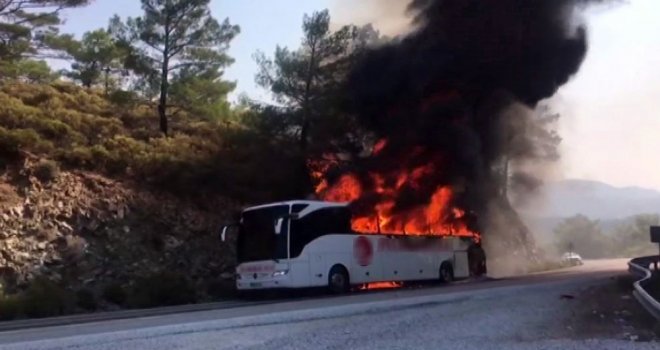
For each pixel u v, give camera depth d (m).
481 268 34.19
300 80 37.97
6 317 19.53
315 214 25.86
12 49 38.06
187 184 32.28
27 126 33.12
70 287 24.19
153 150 34.81
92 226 27.53
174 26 37.34
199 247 30.11
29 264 24.41
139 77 37.88
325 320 14.47
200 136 39.91
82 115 37.66
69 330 14.54
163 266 27.89
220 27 38.34
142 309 21.83
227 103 44.03
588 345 10.80
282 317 14.84
